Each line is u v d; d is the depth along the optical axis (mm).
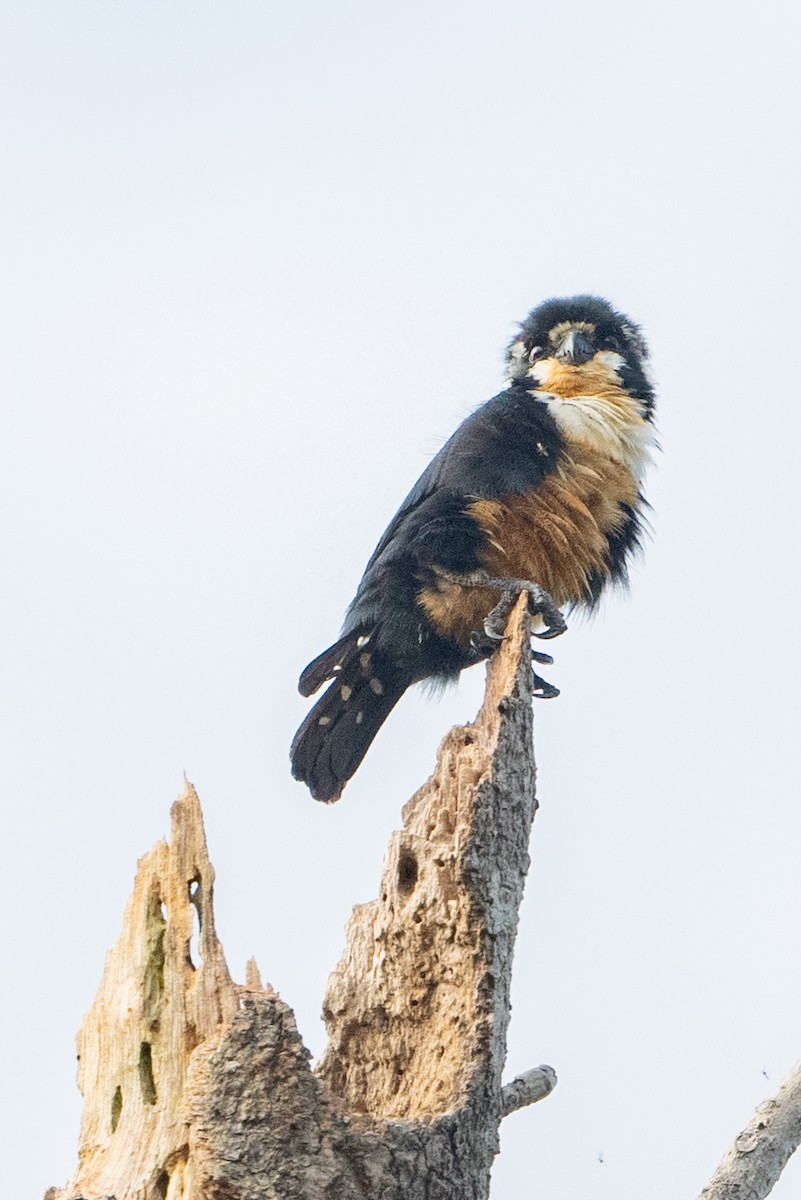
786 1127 9188
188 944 8570
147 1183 7973
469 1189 8484
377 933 9414
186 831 8766
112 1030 8477
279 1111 8008
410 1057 9125
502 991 9102
